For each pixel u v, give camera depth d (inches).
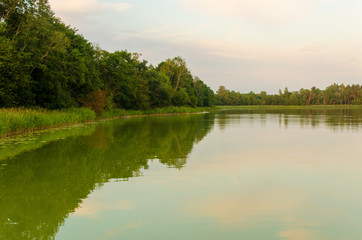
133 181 426.6
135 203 341.1
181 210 321.1
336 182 427.2
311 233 270.2
